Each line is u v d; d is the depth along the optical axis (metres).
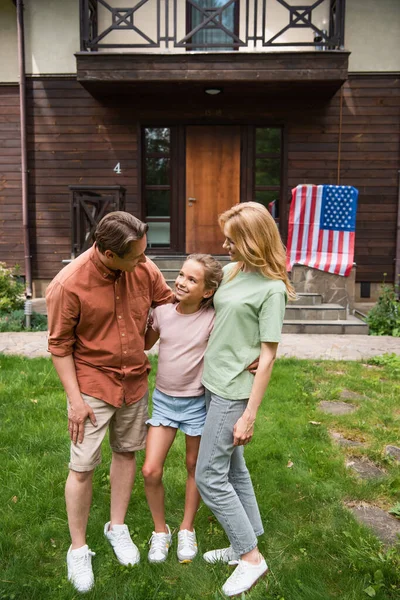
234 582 2.09
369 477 2.99
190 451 2.29
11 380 4.54
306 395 4.21
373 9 8.88
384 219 9.20
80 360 2.17
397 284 8.90
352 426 3.67
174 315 2.26
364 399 4.27
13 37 9.19
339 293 7.59
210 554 2.28
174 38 8.08
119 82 8.12
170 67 7.97
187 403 2.24
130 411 2.30
